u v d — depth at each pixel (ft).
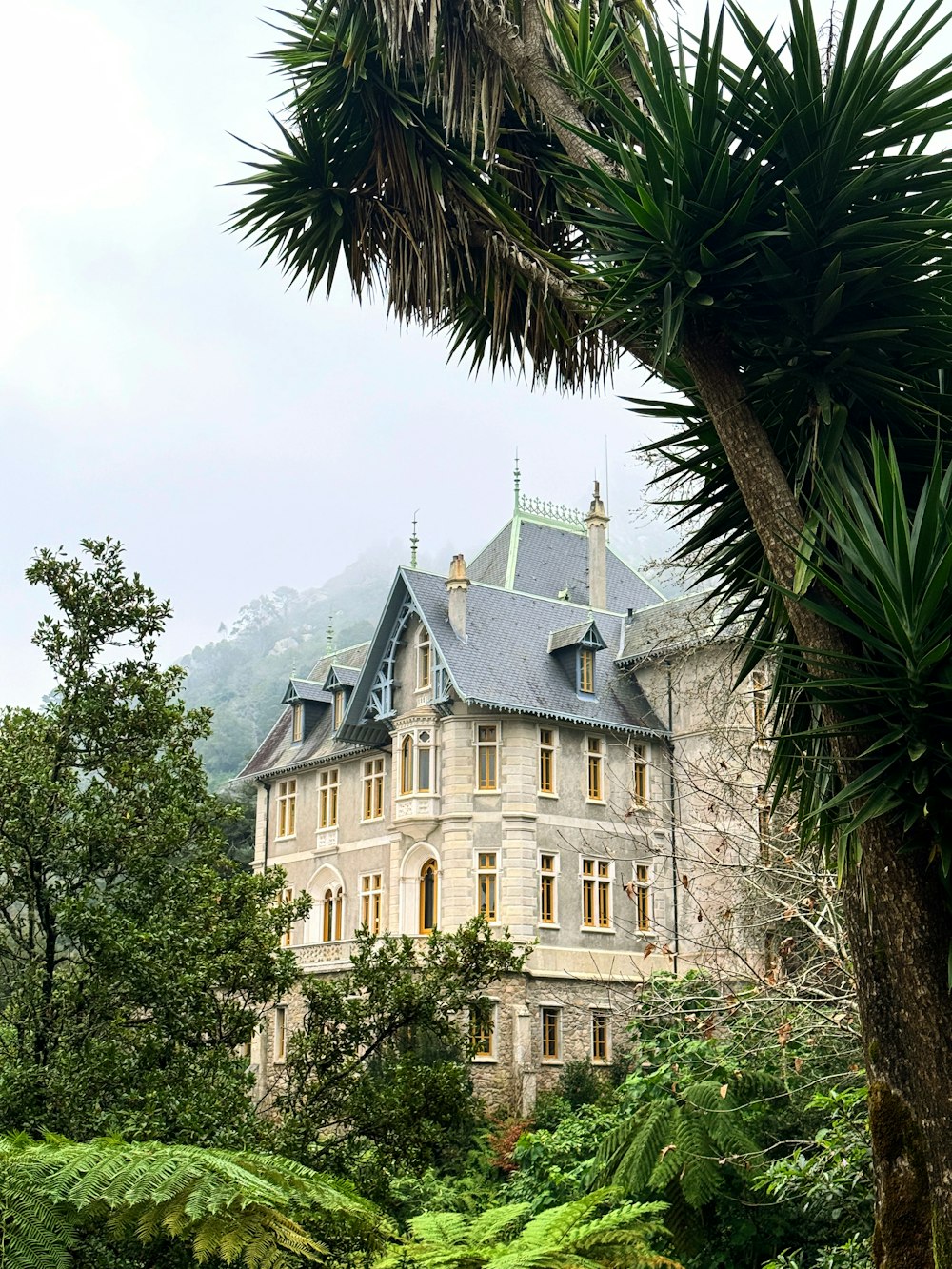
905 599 15.10
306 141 26.68
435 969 37.76
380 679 120.88
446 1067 35.73
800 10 17.15
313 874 128.77
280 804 137.18
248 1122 30.42
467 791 110.83
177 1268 22.11
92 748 34.40
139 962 30.01
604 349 25.61
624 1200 32.40
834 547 17.75
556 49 24.08
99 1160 15.79
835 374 18.49
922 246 17.25
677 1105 33.91
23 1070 27.37
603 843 112.57
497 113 24.84
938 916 15.81
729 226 18.06
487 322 26.91
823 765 17.84
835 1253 28.27
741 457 18.42
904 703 15.48
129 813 33.14
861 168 18.28
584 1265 19.80
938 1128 15.29
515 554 132.36
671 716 113.60
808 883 32.68
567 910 109.81
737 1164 32.60
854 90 17.42
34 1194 14.64
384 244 26.96
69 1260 14.37
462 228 25.29
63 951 32.40
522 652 116.16
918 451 18.66
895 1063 15.90
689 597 99.25
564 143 23.17
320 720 139.13
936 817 15.40
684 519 22.99
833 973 32.01
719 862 39.32
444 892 110.01
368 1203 19.19
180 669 35.91
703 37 17.33
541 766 112.06
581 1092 98.37
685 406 21.06
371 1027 36.70
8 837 30.78
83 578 34.47
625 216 19.15
